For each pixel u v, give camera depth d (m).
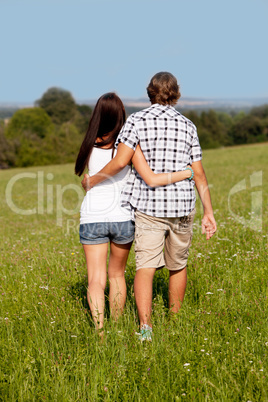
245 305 5.98
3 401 4.17
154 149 5.32
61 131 132.88
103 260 5.73
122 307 6.01
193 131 5.60
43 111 170.75
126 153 5.31
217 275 7.51
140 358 4.68
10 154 119.12
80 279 7.86
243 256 8.45
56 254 10.25
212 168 49.97
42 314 6.10
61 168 78.50
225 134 194.50
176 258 5.75
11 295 7.21
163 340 5.06
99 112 5.68
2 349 5.05
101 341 5.10
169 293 6.09
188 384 4.21
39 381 4.44
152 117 5.36
